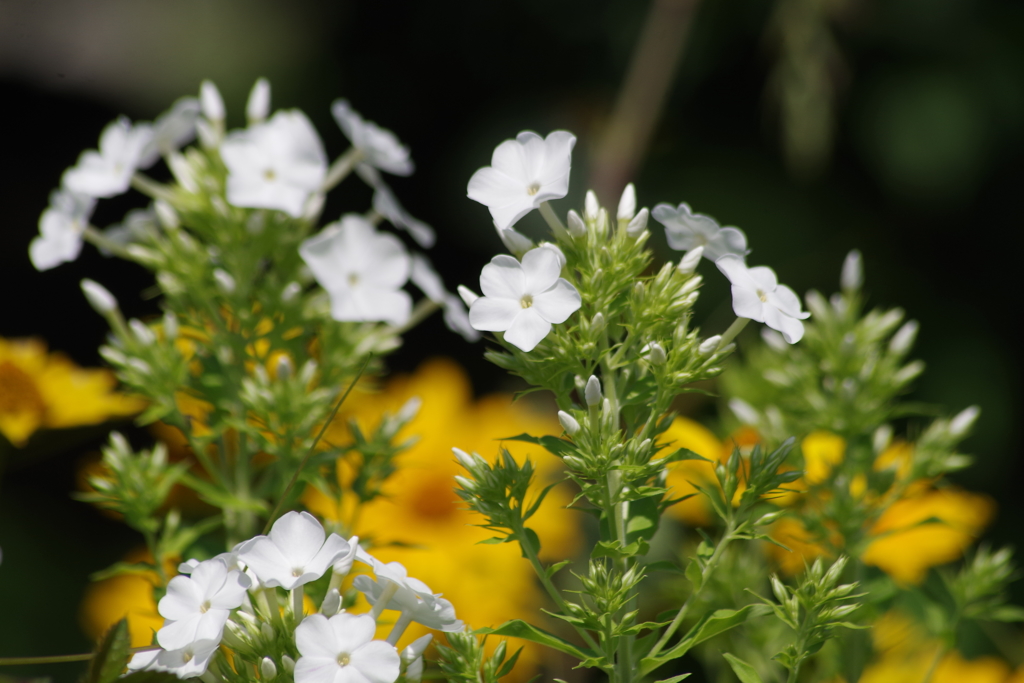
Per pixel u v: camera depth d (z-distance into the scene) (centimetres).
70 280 254
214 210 104
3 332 252
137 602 115
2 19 157
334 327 105
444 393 129
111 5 242
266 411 102
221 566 93
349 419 104
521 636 95
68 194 105
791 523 105
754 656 104
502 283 94
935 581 108
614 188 173
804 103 191
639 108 173
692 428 107
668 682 94
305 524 94
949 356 259
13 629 204
